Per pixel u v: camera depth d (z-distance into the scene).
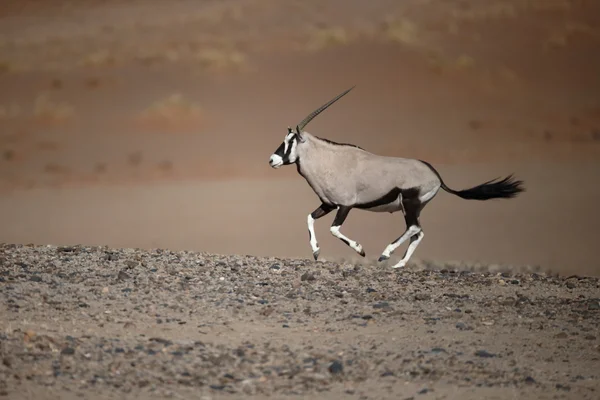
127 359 34.31
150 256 53.94
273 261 54.94
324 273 51.50
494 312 43.56
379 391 32.06
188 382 32.34
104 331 37.75
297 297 44.97
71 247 56.03
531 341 38.66
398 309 43.53
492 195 57.78
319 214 58.44
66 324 38.44
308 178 56.91
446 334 39.28
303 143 56.44
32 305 40.97
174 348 35.75
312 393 31.70
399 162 56.81
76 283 45.69
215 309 41.91
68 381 32.00
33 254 52.97
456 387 32.59
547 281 52.62
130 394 31.16
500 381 33.38
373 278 50.78
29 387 31.28
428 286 49.25
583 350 37.56
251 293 45.38
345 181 56.56
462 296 46.97
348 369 34.19
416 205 56.47
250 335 38.09
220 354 35.31
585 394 32.22
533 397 31.81
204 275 48.88
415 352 36.50
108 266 50.16
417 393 31.92
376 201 56.69
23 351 34.41
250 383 32.44
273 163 56.41
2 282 45.00
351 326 40.00
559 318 42.72
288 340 37.56
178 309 41.56
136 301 42.62
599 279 54.28
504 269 66.81
